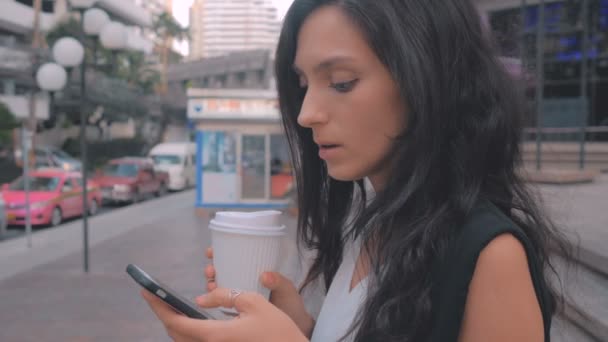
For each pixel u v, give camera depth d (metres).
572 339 2.88
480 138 0.75
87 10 7.56
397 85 0.74
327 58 0.75
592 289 3.43
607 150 13.38
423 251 0.71
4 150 24.22
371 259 0.86
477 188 0.73
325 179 1.12
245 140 14.28
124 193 18.22
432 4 0.75
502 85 0.80
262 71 46.31
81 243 10.35
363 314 0.77
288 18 0.81
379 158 0.78
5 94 29.44
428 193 0.75
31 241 10.80
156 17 56.19
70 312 5.63
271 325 0.70
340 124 0.77
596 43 16.66
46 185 13.77
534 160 12.27
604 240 4.35
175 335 0.76
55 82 7.76
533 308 0.66
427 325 0.70
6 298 6.25
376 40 0.73
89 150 35.66
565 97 17.09
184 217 14.18
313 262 1.17
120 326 5.15
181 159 24.23
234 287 0.86
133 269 0.78
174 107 51.41
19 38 33.78
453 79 0.75
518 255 0.66
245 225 0.86
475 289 0.67
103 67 9.26
